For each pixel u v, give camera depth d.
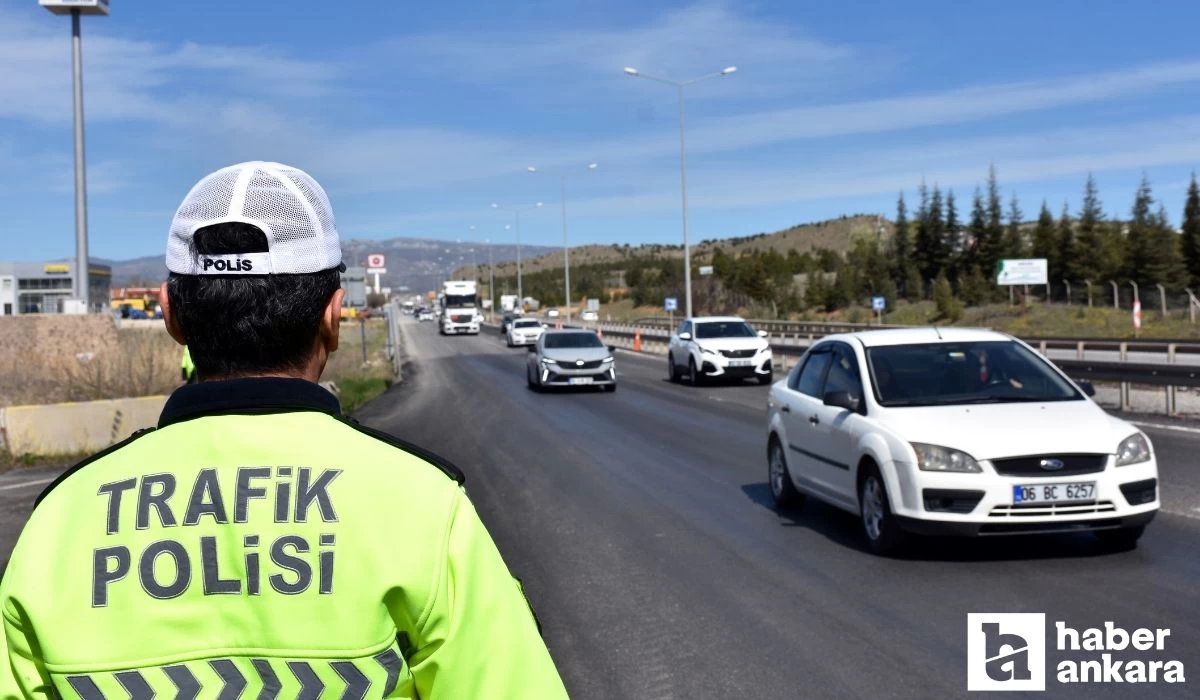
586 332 26.73
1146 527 8.50
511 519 9.65
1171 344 22.05
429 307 151.50
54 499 1.55
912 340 9.02
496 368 36.91
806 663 5.59
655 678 5.43
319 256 1.71
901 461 7.59
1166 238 66.88
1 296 99.56
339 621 1.46
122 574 1.47
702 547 8.36
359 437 1.60
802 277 108.12
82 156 22.50
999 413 7.89
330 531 1.49
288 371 1.71
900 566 7.57
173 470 1.54
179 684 1.44
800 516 9.59
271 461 1.54
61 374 19.25
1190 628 5.93
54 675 1.45
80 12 22.06
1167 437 13.52
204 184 1.72
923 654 5.68
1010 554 7.79
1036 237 78.75
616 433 16.36
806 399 9.55
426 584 1.49
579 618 6.52
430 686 1.54
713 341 26.75
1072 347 28.59
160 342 22.44
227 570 1.47
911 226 93.56
